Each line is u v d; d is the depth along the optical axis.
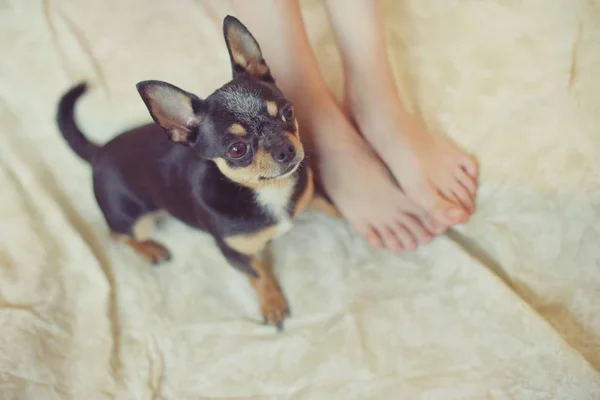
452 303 0.77
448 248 0.79
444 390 0.72
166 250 0.86
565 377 0.71
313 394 0.75
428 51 0.88
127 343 0.80
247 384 0.76
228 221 0.73
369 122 0.80
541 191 0.78
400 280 0.80
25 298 0.81
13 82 0.92
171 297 0.83
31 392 0.75
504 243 0.79
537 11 0.87
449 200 0.78
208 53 0.91
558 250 0.77
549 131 0.80
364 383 0.74
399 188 0.80
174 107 0.66
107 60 0.92
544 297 0.77
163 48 0.92
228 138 0.66
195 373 0.77
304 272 0.82
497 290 0.75
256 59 0.70
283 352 0.77
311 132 0.79
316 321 0.79
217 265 0.85
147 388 0.77
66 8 0.96
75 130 0.86
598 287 0.75
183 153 0.75
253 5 0.77
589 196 0.77
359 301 0.79
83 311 0.81
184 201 0.76
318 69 0.81
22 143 0.90
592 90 0.81
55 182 0.90
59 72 0.91
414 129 0.80
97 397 0.76
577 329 0.74
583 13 0.86
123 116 0.89
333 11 0.78
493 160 0.80
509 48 0.86
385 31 0.89
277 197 0.73
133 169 0.79
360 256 0.82
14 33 0.95
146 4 0.96
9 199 0.87
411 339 0.76
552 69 0.83
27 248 0.84
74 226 0.87
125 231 0.84
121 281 0.85
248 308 0.82
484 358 0.73
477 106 0.83
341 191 0.80
